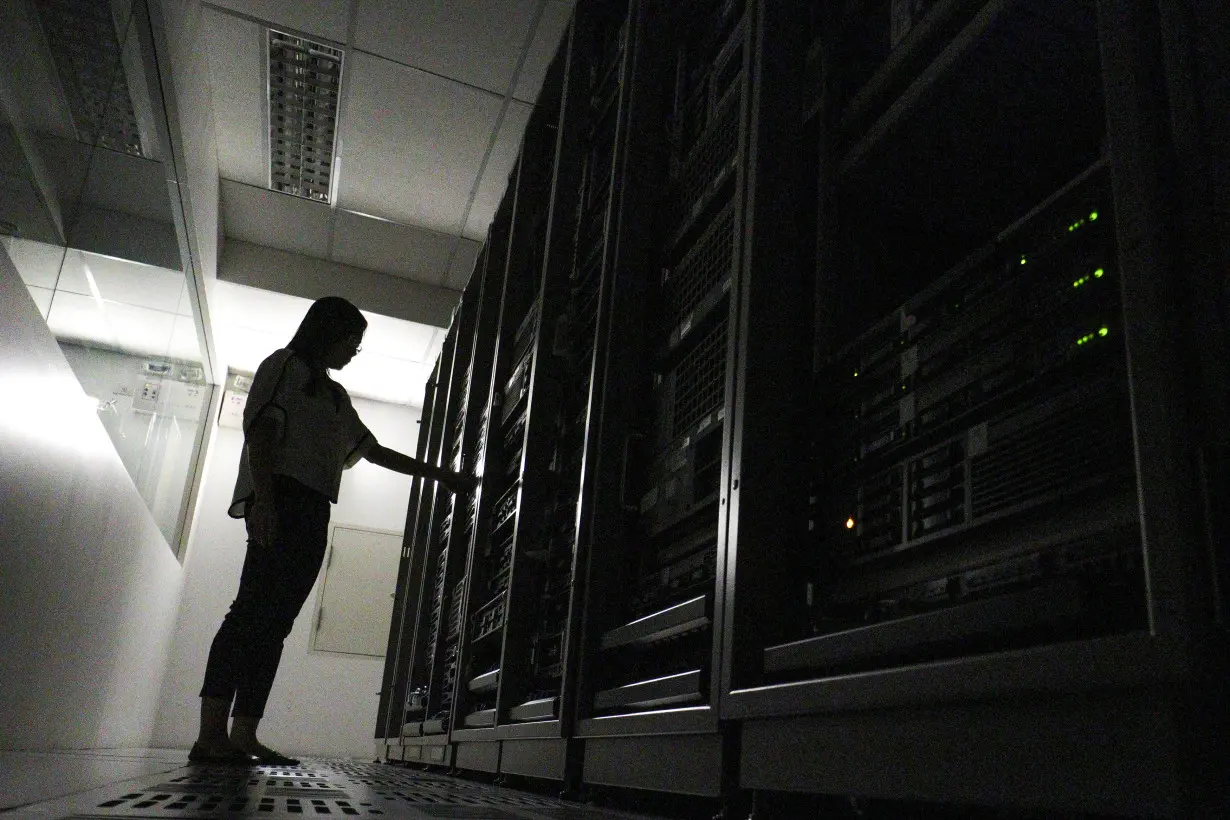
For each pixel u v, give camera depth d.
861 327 1.44
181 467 6.12
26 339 1.73
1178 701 0.62
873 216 1.52
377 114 5.12
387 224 6.19
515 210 3.70
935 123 1.31
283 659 7.55
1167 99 0.75
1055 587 0.76
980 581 0.99
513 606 2.48
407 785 1.98
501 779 2.35
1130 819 0.68
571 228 2.92
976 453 1.02
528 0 4.23
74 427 2.26
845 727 0.98
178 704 7.23
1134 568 0.79
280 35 4.62
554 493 2.57
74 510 2.45
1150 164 0.73
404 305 6.79
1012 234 1.02
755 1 1.63
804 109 1.63
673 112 2.28
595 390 2.09
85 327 2.72
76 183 2.56
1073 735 0.70
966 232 1.57
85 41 2.60
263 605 2.69
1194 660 0.60
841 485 1.28
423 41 4.55
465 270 6.68
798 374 1.42
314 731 7.44
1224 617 0.60
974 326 1.06
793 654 1.14
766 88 1.54
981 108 1.27
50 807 0.93
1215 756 0.61
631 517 1.93
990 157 1.38
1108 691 0.67
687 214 2.03
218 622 7.53
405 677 5.09
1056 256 0.95
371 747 7.54
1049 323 0.95
